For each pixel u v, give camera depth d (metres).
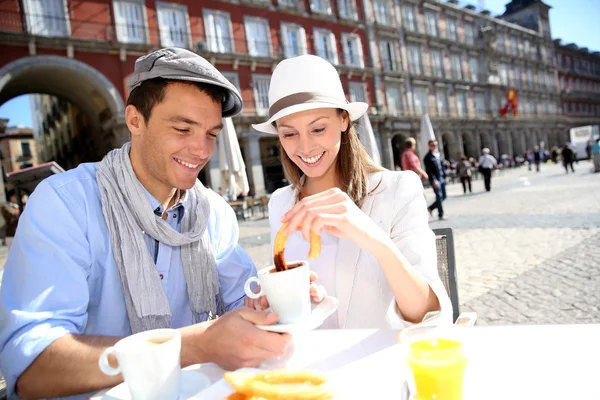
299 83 1.64
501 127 39.75
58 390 1.04
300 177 1.99
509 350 0.98
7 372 1.07
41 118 45.94
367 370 0.96
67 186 1.41
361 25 27.92
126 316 1.44
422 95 32.22
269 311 1.17
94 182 1.48
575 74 54.59
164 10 19.30
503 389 0.82
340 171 1.88
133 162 1.52
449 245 2.02
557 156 36.44
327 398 0.78
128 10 18.19
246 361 1.02
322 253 1.71
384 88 29.38
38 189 1.38
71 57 16.61
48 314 1.14
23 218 1.29
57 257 1.24
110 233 1.41
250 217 16.31
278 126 1.73
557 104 50.41
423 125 16.81
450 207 11.62
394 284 1.24
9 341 1.09
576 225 6.79
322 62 1.71
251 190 21.91
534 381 0.83
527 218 8.07
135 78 1.39
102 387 1.03
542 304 3.59
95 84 17.45
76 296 1.23
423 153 16.81
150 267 1.43
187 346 1.07
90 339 1.08
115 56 17.80
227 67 21.42
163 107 1.34
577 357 0.91
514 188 15.60
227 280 1.75
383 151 28.81
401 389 0.85
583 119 55.22
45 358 1.04
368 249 1.19
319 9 25.78
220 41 21.22
